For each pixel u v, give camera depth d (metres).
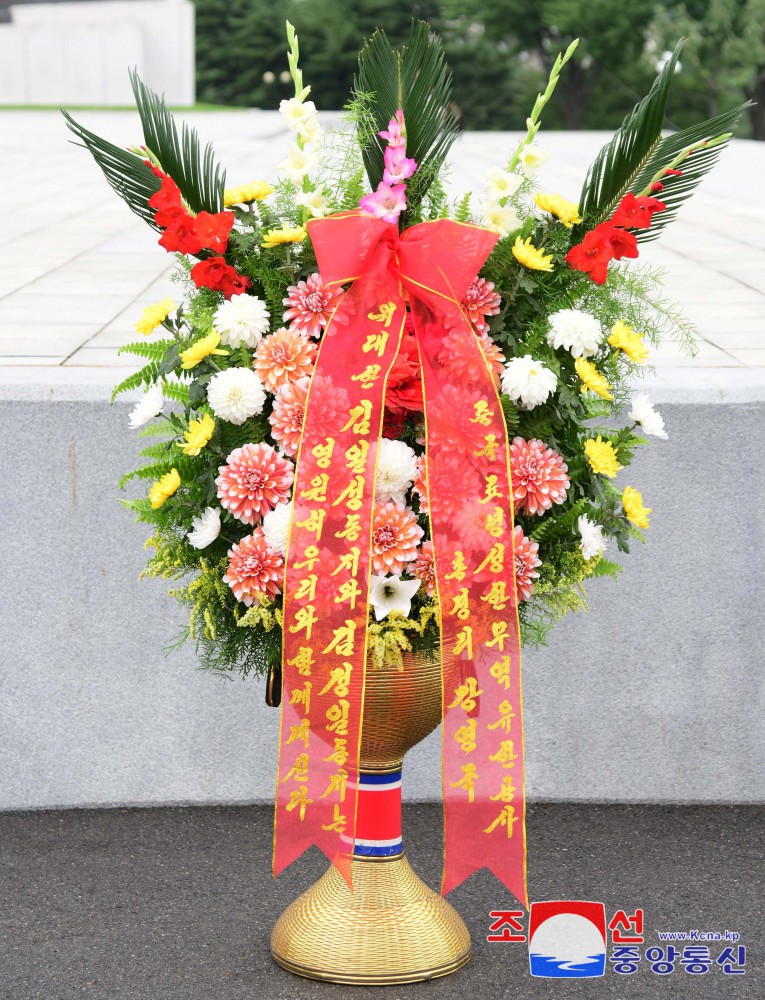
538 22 40.41
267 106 45.50
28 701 3.73
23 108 29.41
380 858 2.86
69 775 3.77
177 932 3.07
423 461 2.55
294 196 2.71
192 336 2.67
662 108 2.66
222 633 2.72
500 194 2.65
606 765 3.83
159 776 3.78
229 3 46.28
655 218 2.85
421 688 2.66
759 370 3.96
